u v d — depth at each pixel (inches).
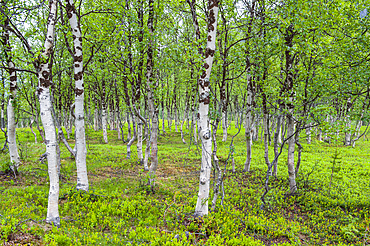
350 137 1079.6
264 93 475.2
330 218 360.8
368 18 400.8
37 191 363.9
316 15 366.9
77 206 315.0
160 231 266.7
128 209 326.0
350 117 396.2
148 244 232.4
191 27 599.2
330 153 907.4
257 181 543.8
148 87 446.6
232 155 338.0
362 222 336.5
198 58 272.7
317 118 323.9
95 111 1521.9
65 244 213.6
